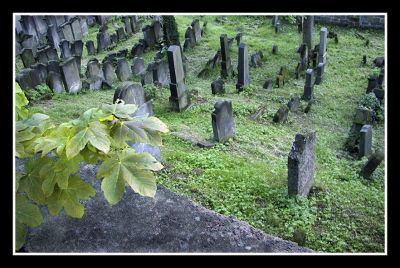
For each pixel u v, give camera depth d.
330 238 5.86
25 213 2.14
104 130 2.21
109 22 23.59
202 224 3.77
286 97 13.55
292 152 6.56
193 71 16.59
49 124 2.43
